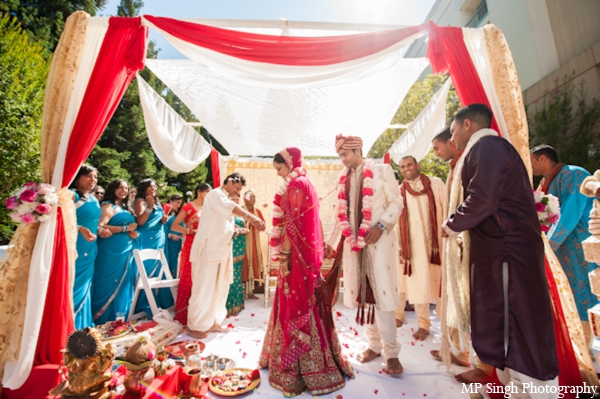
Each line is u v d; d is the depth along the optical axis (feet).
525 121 8.38
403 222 10.92
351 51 8.65
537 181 24.48
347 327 11.76
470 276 5.84
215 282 10.93
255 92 14.40
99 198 15.08
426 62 12.54
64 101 7.91
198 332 10.48
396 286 7.76
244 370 7.69
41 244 7.28
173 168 17.01
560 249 8.93
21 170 24.26
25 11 36.32
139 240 13.55
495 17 34.86
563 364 6.59
